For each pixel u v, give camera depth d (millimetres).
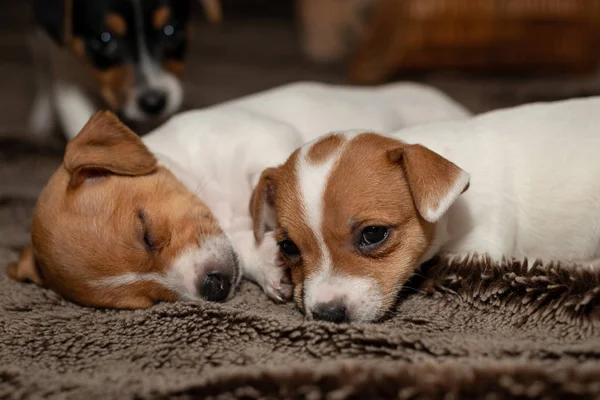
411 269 482
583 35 1043
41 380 424
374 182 470
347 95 656
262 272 520
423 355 422
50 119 853
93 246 496
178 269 505
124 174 522
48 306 510
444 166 460
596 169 497
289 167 490
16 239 608
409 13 1015
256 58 1311
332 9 1269
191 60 1292
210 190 577
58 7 712
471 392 389
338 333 441
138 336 466
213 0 835
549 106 531
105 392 409
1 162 748
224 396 399
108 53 717
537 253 522
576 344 425
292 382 399
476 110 873
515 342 428
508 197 510
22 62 1279
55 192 516
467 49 1048
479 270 481
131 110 724
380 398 391
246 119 592
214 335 457
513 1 1006
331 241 467
